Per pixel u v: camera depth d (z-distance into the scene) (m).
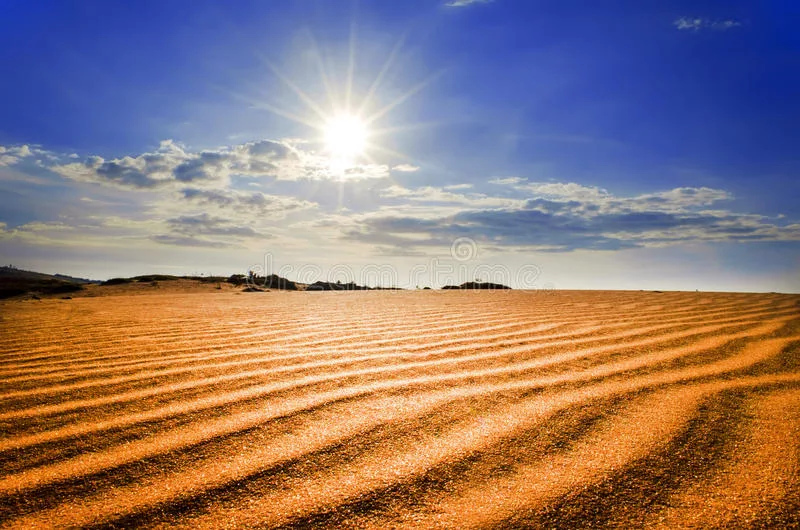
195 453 1.84
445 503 1.54
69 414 2.20
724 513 1.48
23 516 1.48
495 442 1.92
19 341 3.68
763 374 2.85
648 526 1.43
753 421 2.14
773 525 1.42
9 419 2.15
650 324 4.53
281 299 7.76
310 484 1.64
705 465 1.76
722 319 4.81
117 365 2.98
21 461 1.79
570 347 3.53
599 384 2.64
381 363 3.05
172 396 2.43
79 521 1.46
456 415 2.19
